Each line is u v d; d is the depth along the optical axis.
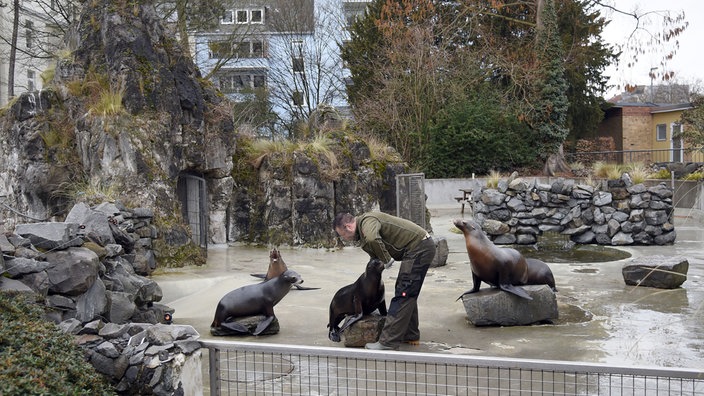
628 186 13.69
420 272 6.09
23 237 5.61
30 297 4.92
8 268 5.15
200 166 12.80
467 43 29.41
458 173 27.62
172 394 4.19
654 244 13.59
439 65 27.72
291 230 13.70
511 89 28.81
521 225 13.95
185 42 20.61
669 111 34.38
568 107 31.27
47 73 13.98
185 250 11.13
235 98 30.80
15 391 3.34
